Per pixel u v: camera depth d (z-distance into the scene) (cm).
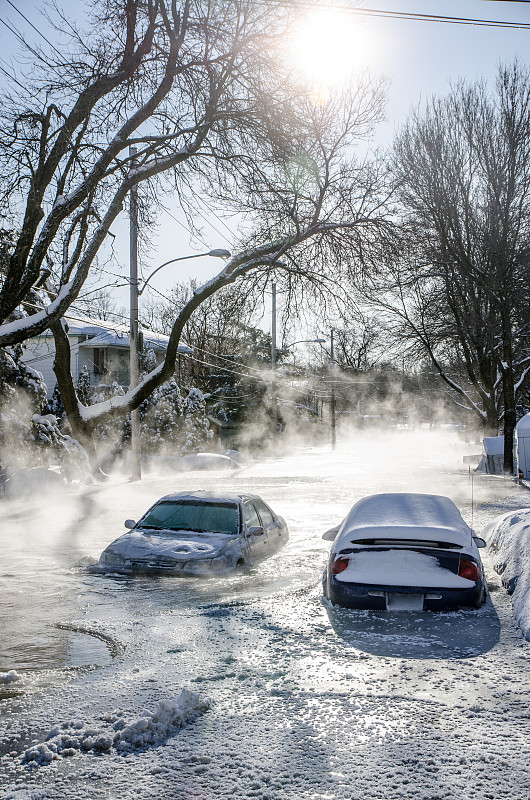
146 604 800
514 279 3550
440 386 7750
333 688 531
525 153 3525
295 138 1686
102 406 2659
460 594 754
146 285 2597
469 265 3662
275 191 1805
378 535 787
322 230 2241
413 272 3747
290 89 1623
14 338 1457
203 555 966
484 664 587
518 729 458
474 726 462
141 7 1433
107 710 486
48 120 1477
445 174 3606
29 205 1406
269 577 955
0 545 1263
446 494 2281
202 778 394
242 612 760
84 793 378
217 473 3400
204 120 1591
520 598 768
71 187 1577
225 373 5891
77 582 923
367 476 3145
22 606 791
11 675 551
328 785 385
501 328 3753
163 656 608
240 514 1101
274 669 574
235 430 5850
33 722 468
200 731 456
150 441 3938
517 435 3023
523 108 3528
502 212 3562
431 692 523
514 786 384
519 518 1111
